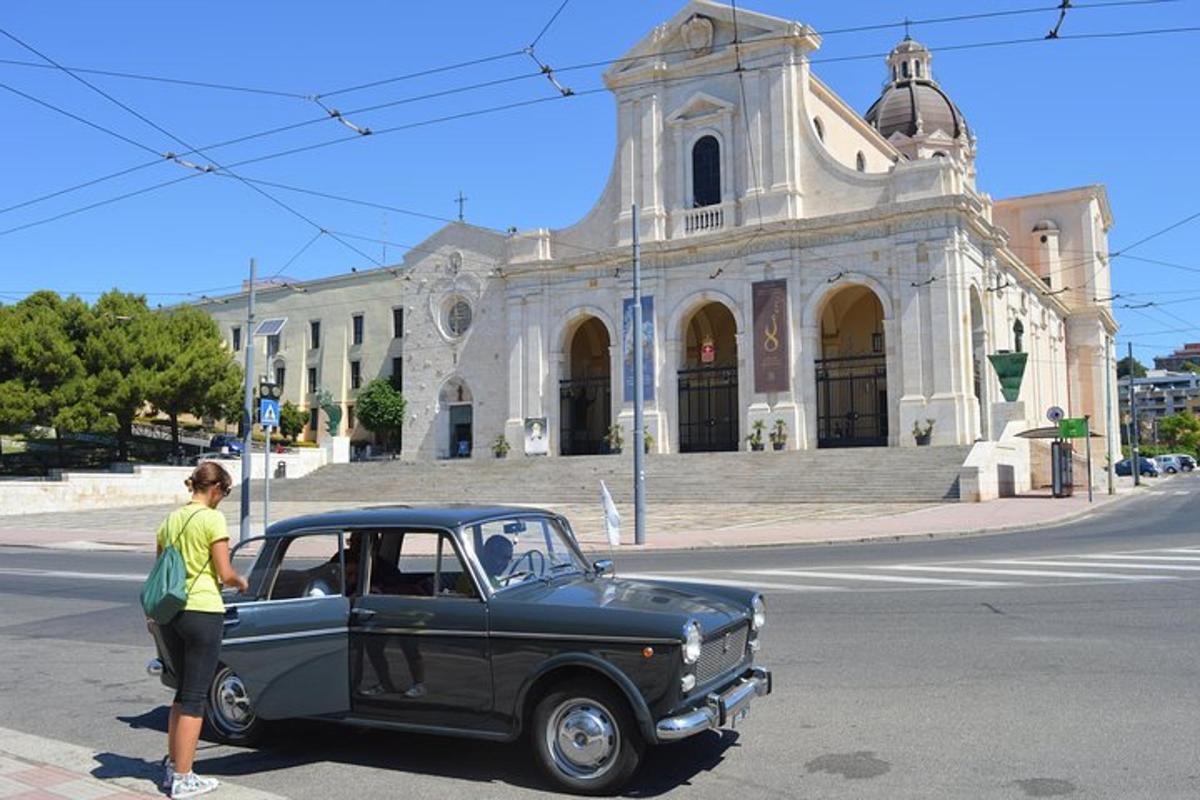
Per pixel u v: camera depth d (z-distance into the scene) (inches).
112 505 1595.7
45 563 855.7
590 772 227.1
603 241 1806.1
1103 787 220.4
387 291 2411.4
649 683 220.2
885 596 501.4
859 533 875.4
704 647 233.6
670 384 1692.9
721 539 873.5
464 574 248.7
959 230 1478.8
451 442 1990.7
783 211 1600.6
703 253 1676.9
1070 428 1317.7
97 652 428.8
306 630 254.5
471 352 1955.0
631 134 1771.7
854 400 1739.7
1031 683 314.8
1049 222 2453.2
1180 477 2564.0
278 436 2397.9
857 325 1877.5
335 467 1817.2
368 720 251.3
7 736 288.8
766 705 299.1
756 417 1592.0
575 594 248.8
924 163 1502.2
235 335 2691.9
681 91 1740.9
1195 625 401.7
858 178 1568.7
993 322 1649.9
